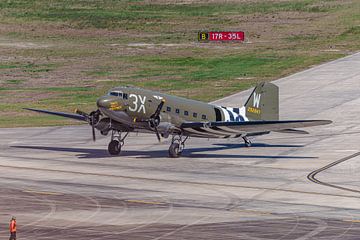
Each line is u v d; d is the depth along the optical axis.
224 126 161.50
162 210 114.75
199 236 99.19
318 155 168.00
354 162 158.75
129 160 163.12
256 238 98.19
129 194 126.75
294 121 156.25
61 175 144.12
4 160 161.75
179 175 145.00
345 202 120.81
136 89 162.88
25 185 133.88
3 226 104.25
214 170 150.88
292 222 107.06
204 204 119.31
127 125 164.50
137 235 99.62
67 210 114.38
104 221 107.50
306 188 132.38
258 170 150.50
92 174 145.50
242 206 117.75
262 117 182.62
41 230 102.12
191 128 164.00
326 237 98.56
